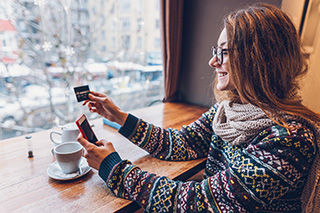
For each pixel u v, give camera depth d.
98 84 1.44
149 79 1.75
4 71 1.06
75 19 1.24
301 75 0.68
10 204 0.59
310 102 1.20
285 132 0.57
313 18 1.11
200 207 0.58
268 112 0.62
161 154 0.88
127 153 0.91
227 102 0.82
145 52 1.65
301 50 0.65
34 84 1.17
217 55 0.73
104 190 0.67
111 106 0.89
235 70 0.63
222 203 0.58
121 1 1.43
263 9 0.62
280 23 0.60
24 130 1.18
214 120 0.85
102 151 0.70
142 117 1.37
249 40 0.59
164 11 1.57
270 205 0.65
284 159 0.54
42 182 0.69
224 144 0.81
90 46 1.35
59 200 0.62
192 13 1.70
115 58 1.47
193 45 1.75
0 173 0.73
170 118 1.37
